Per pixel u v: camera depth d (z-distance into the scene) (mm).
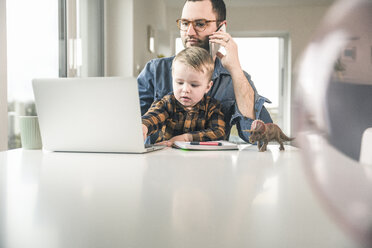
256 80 4535
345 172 80
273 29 4359
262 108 1661
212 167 695
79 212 346
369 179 78
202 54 1556
